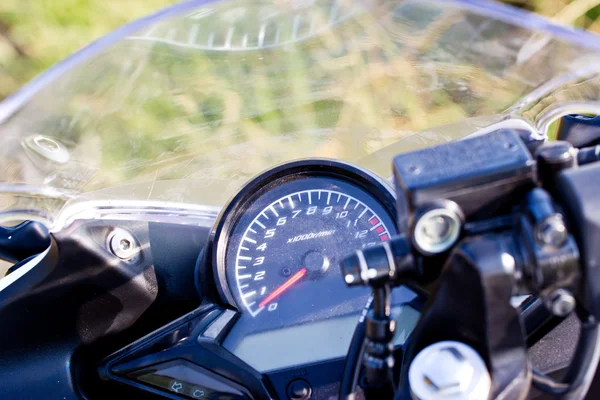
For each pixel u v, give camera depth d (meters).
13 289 1.47
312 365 1.42
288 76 1.89
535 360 1.35
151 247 1.62
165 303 1.61
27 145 1.73
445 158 1.01
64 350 1.49
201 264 1.58
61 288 1.48
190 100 1.87
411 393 1.05
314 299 1.50
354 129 1.84
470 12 1.73
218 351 1.42
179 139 1.83
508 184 0.98
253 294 1.52
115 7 4.36
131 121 1.83
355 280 1.01
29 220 1.80
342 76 1.88
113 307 1.54
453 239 1.00
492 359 1.04
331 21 1.87
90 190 1.71
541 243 0.93
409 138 1.81
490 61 1.78
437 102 1.83
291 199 1.62
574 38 1.64
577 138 1.65
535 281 0.96
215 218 1.72
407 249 1.01
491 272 0.95
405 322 1.44
